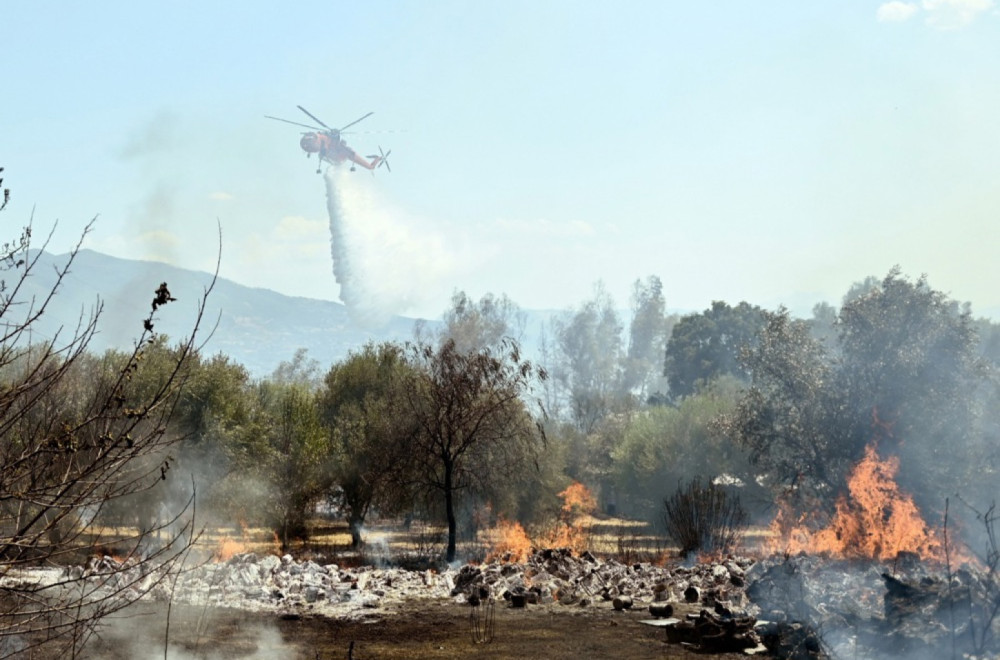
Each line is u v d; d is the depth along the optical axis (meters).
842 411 34.62
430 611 17.22
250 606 16.55
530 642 14.34
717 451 46.88
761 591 15.63
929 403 33.50
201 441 31.34
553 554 22.20
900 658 11.97
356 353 42.47
